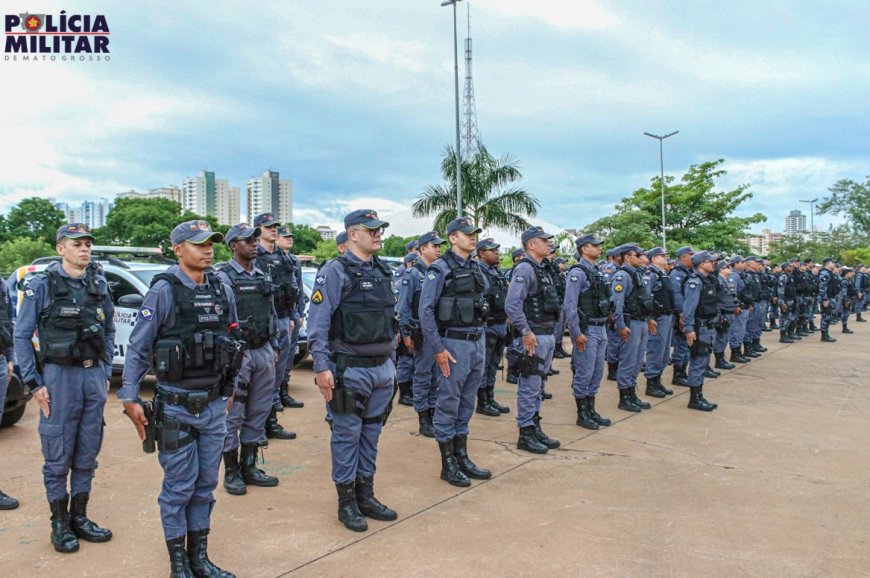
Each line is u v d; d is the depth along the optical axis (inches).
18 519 155.7
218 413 130.0
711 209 1118.4
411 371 287.3
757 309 462.0
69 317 141.3
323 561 134.0
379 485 181.5
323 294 151.2
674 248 1054.4
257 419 181.5
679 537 147.3
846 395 319.3
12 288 267.0
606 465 201.8
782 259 1668.3
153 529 150.2
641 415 273.0
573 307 241.6
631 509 164.4
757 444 228.2
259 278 187.3
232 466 176.2
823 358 448.5
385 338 156.8
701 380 283.9
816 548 142.3
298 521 155.2
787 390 331.9
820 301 558.3
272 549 139.6
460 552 138.4
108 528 150.1
